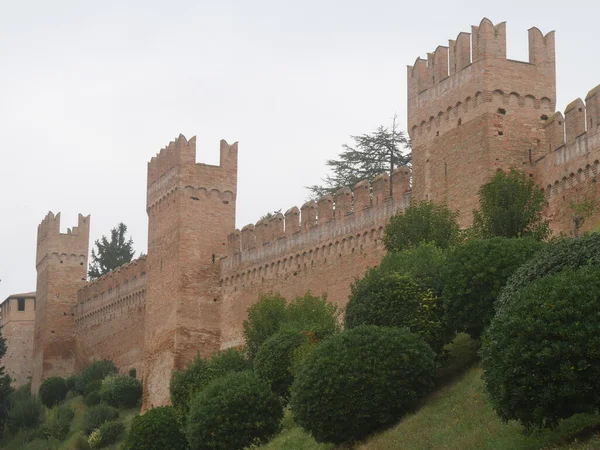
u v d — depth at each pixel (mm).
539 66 58344
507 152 56875
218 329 81875
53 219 112000
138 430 59625
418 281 47469
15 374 121875
